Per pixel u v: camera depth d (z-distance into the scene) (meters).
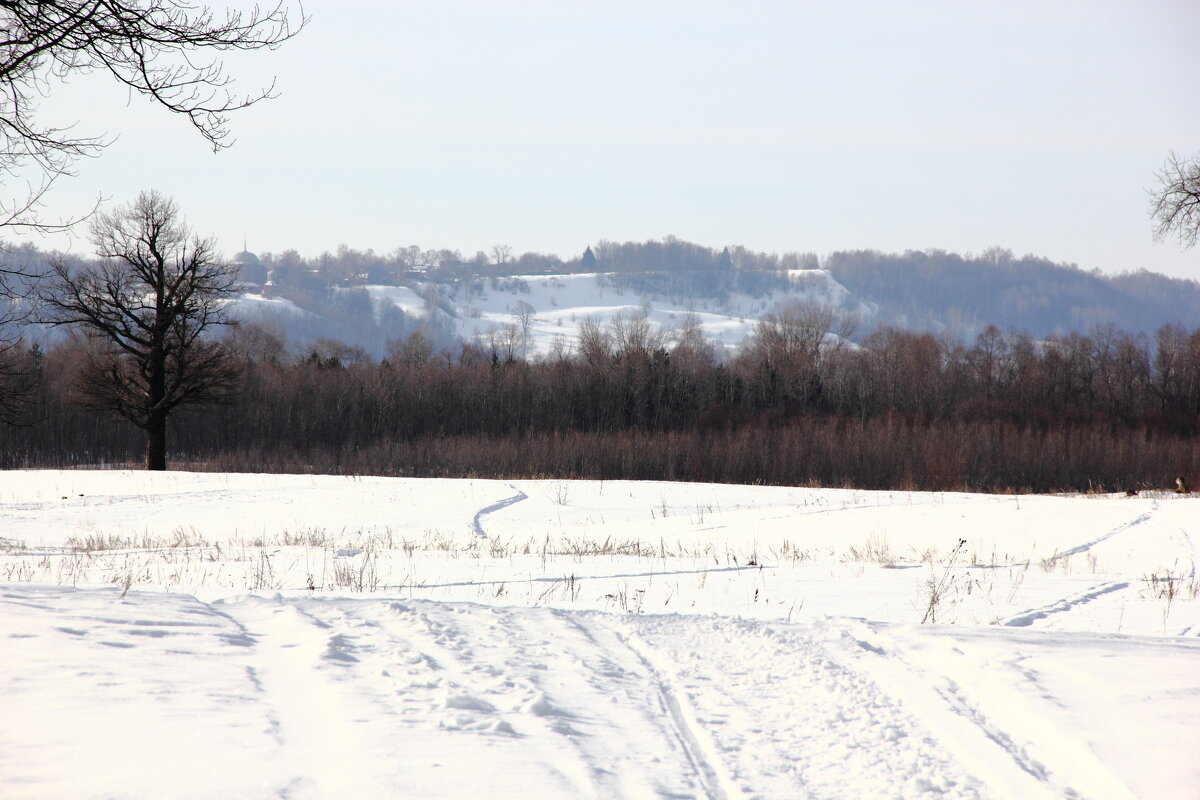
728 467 132.25
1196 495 92.12
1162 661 16.89
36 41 21.44
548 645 18.45
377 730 12.38
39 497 88.19
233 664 15.56
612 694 14.94
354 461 145.25
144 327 115.56
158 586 29.09
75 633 17.08
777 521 65.00
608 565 38.22
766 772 11.52
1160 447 147.75
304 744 11.77
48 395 161.75
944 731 13.16
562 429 197.25
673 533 61.47
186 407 125.19
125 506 79.31
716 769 11.59
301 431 188.50
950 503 72.25
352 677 15.04
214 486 93.12
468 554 44.97
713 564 39.31
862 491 90.44
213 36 22.20
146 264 115.19
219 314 121.81
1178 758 11.84
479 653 17.36
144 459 174.75
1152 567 38.44
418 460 140.25
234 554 45.44
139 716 12.62
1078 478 133.75
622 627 20.64
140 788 10.20
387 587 29.92
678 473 133.50
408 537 61.16
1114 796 10.84
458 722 12.84
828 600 28.36
